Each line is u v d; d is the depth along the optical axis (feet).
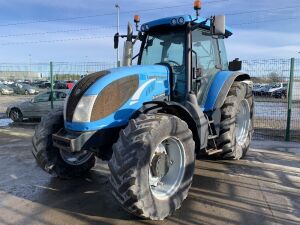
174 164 16.21
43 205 16.75
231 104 22.59
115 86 16.47
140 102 17.19
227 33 24.58
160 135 14.64
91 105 15.89
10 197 17.78
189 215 15.57
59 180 20.33
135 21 21.52
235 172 21.63
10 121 50.29
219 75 22.30
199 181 19.92
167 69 19.13
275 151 27.45
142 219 15.14
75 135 16.17
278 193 18.20
